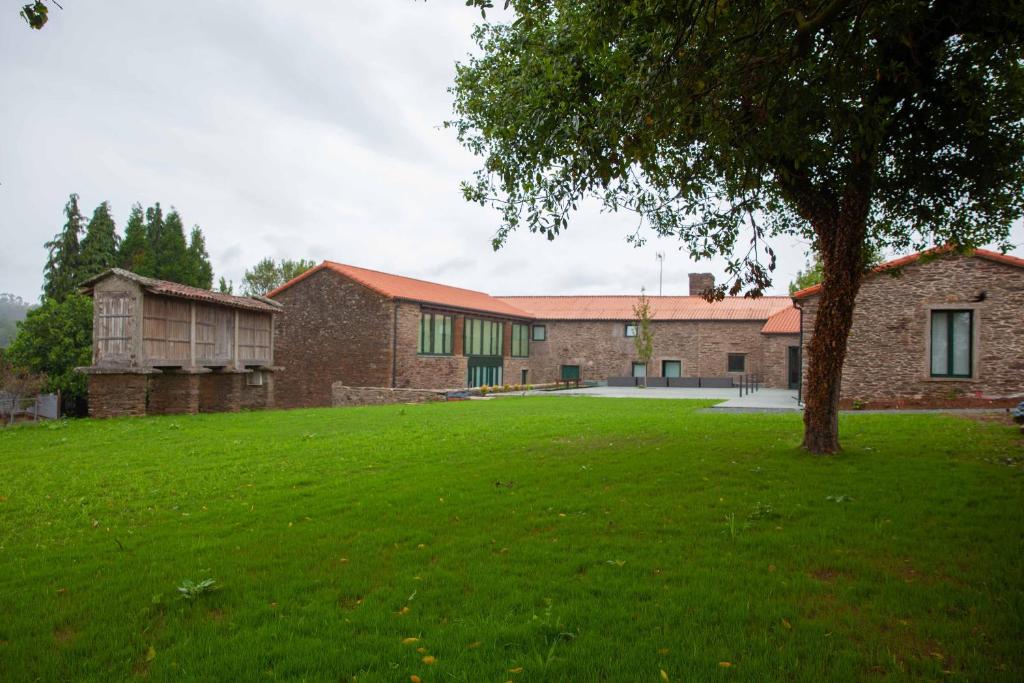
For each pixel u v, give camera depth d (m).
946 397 19.91
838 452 10.05
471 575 5.14
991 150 9.52
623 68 7.60
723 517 6.63
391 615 4.40
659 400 25.88
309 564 5.54
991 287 19.61
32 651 4.00
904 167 10.26
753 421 15.94
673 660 3.71
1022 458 9.37
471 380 38.62
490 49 10.41
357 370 32.62
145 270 48.91
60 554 6.00
